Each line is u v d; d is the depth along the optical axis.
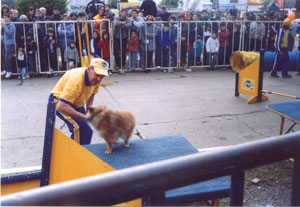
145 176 0.80
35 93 7.84
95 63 3.23
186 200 2.25
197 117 6.04
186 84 8.88
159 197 0.85
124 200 0.79
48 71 9.95
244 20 11.72
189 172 0.85
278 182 3.56
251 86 7.15
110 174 0.77
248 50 11.53
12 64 9.67
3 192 2.75
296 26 11.88
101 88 8.37
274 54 11.03
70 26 9.65
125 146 3.12
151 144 3.17
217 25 11.06
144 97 7.42
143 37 10.38
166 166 0.83
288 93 7.82
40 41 9.68
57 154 2.49
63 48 9.85
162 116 6.07
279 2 16.89
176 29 10.60
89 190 0.73
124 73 10.52
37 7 17.27
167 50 10.66
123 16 10.06
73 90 3.22
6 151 4.54
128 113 3.11
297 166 1.02
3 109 6.52
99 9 10.25
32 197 0.70
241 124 5.67
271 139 0.96
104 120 2.92
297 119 3.69
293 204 1.07
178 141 3.24
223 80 9.45
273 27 11.70
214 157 0.88
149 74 10.43
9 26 9.33
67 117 3.50
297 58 10.41
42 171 2.55
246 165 0.93
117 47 10.32
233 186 0.96
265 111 6.42
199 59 11.14
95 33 9.80
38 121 5.80
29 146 4.72
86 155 2.30
